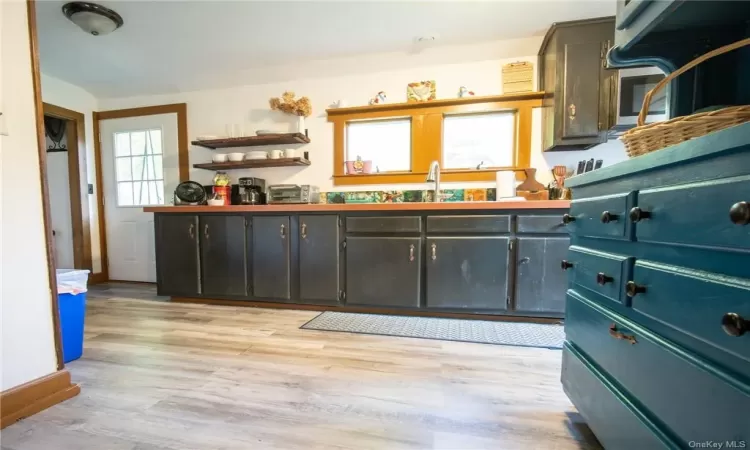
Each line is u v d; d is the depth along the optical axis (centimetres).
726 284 49
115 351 164
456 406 116
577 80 214
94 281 330
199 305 248
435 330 191
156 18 215
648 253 70
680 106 95
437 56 258
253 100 302
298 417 109
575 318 104
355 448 94
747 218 44
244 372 141
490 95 253
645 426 68
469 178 262
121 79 300
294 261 232
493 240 200
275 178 302
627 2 92
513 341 175
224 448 94
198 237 247
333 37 238
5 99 110
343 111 279
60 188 328
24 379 113
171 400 120
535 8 205
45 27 224
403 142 279
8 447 96
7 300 110
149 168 329
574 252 106
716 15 84
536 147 250
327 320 210
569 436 100
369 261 217
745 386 47
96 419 108
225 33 233
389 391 126
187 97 315
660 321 64
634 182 75
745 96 87
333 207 220
